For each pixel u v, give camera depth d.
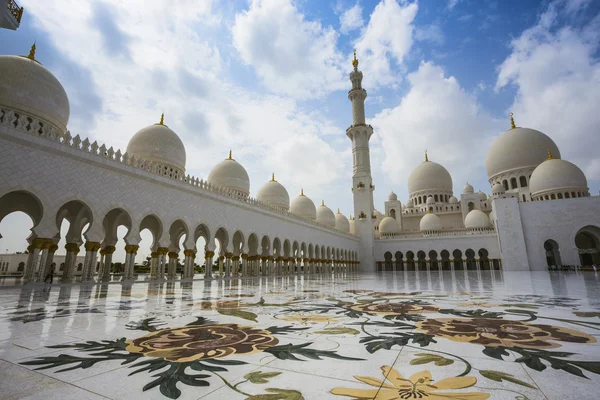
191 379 3.01
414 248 56.00
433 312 7.14
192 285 17.77
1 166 15.25
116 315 6.85
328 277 30.80
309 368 3.32
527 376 3.02
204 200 27.03
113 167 19.97
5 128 15.24
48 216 16.80
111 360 3.60
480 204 58.66
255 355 3.80
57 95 21.98
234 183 38.16
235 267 36.12
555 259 42.09
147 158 28.27
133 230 21.00
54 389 2.77
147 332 5.11
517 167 52.00
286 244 39.03
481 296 10.62
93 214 18.84
